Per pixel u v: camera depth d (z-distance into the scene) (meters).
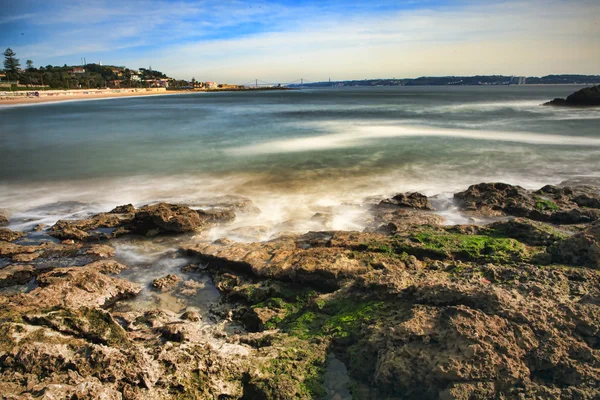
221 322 8.17
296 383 5.78
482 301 6.08
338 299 7.84
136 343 6.46
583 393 4.99
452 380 5.18
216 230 13.30
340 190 17.91
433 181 19.22
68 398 4.68
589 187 15.65
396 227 11.84
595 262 7.70
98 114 68.88
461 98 116.81
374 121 49.16
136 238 12.70
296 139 34.31
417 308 6.33
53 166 24.14
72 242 12.47
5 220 14.48
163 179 20.66
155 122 53.28
